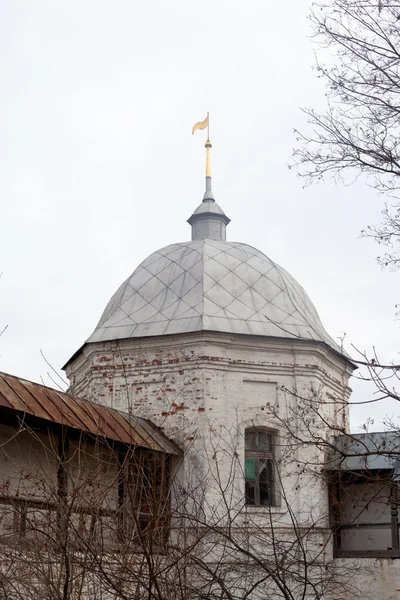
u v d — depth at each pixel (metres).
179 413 18.00
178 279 20.03
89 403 15.95
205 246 20.94
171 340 18.56
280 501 17.84
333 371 20.17
